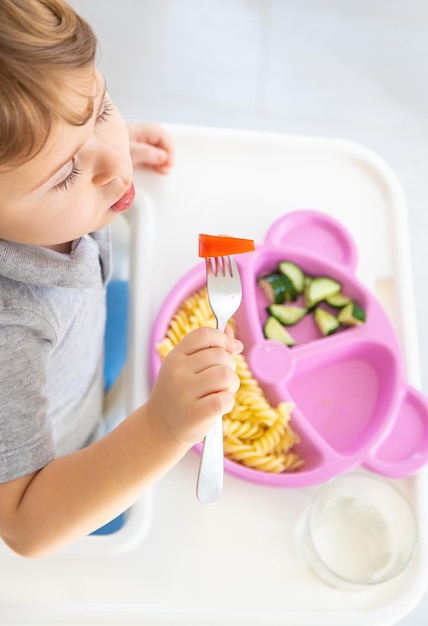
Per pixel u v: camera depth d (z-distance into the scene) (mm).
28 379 570
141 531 686
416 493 732
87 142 517
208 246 627
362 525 685
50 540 584
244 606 660
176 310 793
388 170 897
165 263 827
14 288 582
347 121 1574
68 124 468
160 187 860
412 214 1504
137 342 779
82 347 741
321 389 798
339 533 682
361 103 1595
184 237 840
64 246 661
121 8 1594
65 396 761
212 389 558
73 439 856
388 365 796
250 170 882
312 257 831
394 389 772
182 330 781
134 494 590
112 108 569
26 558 662
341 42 1649
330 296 826
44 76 448
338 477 689
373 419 777
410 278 855
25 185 484
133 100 1527
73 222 555
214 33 1611
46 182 492
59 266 601
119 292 972
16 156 458
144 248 826
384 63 1640
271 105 1567
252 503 710
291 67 1607
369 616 659
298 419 743
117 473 579
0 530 592
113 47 1560
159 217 846
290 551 690
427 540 705
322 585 675
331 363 812
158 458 583
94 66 495
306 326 833
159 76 1556
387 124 1581
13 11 448
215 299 635
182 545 685
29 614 644
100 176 539
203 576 672
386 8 1679
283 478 710
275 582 674
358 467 738
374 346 800
